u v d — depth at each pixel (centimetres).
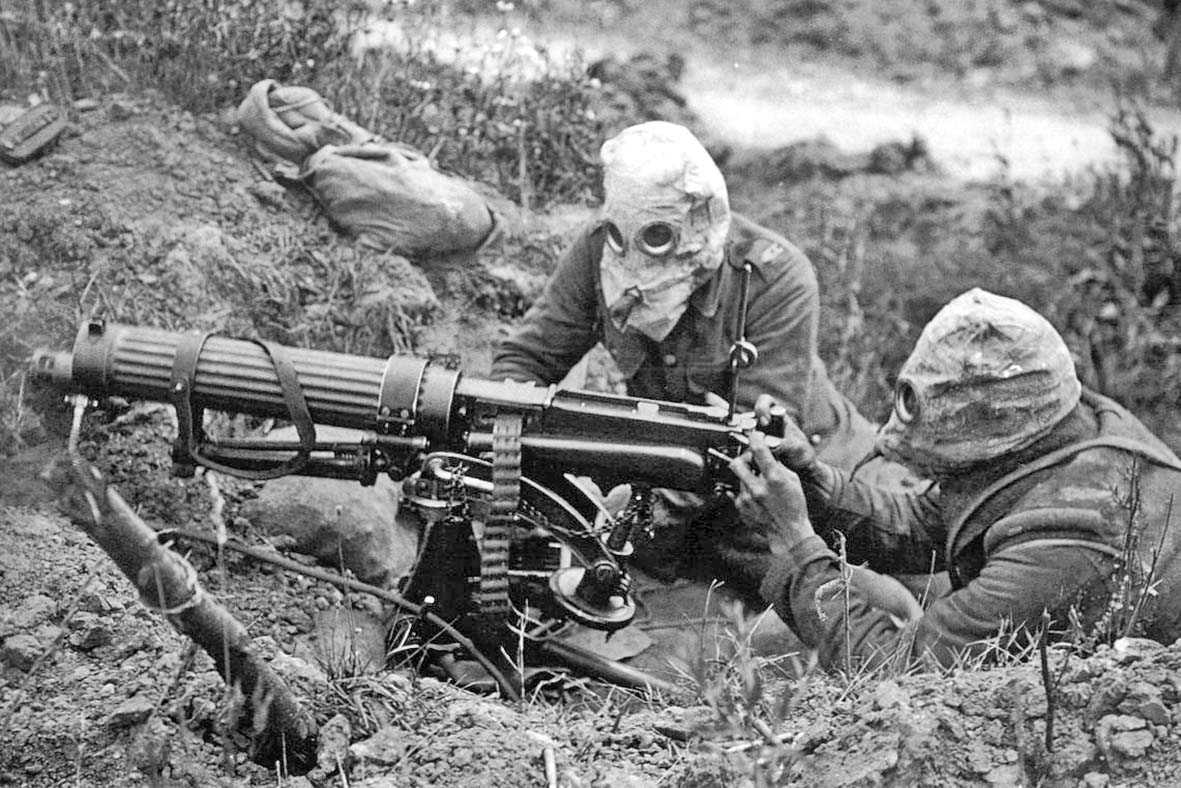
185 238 801
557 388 614
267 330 804
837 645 619
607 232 691
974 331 625
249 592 661
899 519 693
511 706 591
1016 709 503
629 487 705
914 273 1254
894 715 499
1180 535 620
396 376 596
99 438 693
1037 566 614
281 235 835
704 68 1753
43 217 796
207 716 539
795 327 717
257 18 936
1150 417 1123
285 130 855
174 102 888
